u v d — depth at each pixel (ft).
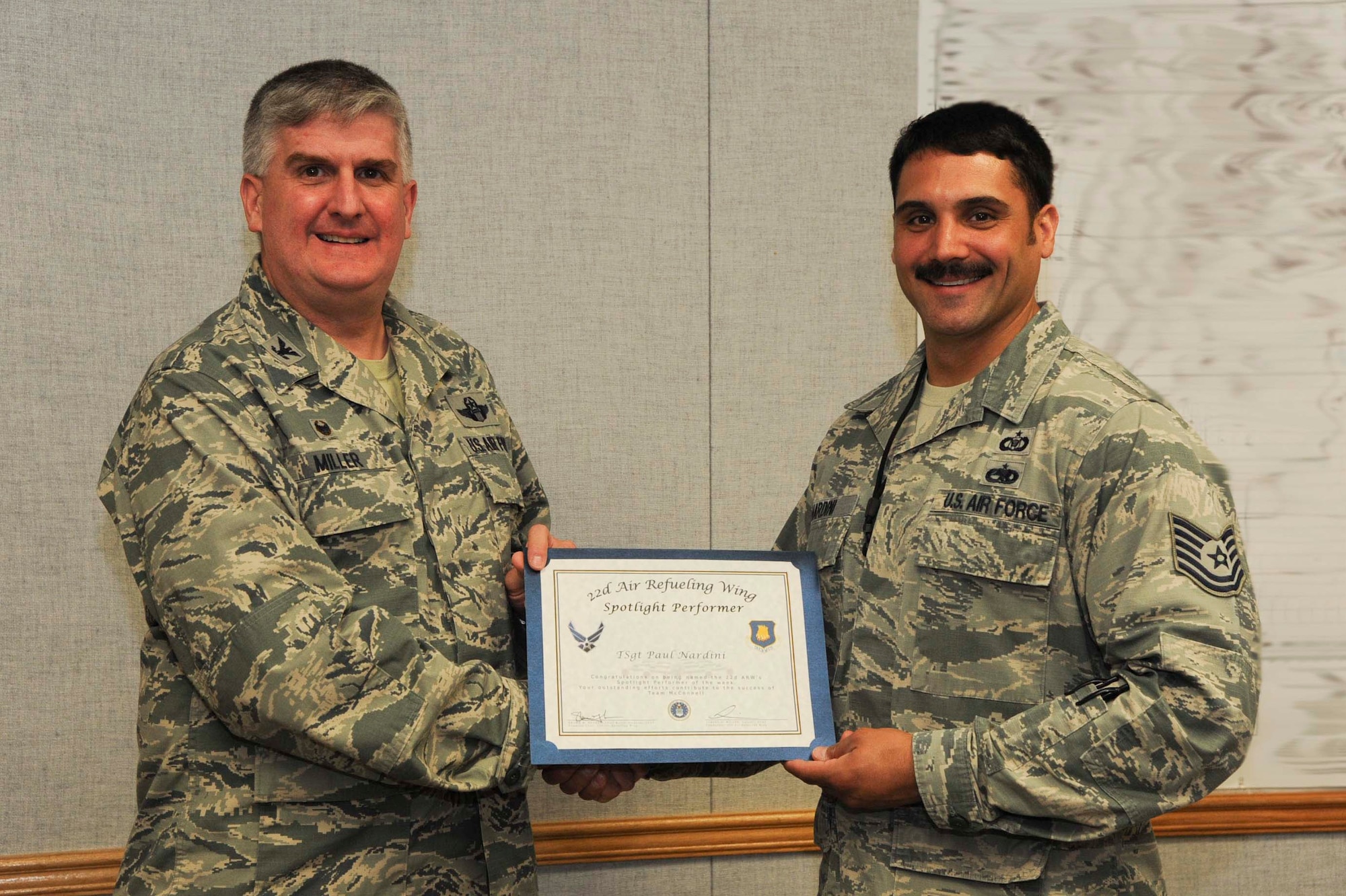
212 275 6.47
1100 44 6.97
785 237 6.96
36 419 6.30
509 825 4.73
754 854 6.94
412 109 6.61
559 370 6.80
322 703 3.96
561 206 6.77
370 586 4.40
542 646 4.58
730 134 6.91
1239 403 7.06
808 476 7.00
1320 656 7.07
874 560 4.50
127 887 4.24
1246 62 7.00
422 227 6.64
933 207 4.44
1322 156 7.05
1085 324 7.01
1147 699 3.74
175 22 6.39
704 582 4.78
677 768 4.99
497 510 4.97
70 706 6.37
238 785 4.21
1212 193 7.02
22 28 6.22
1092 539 4.01
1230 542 3.88
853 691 4.46
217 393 4.32
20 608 6.31
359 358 4.81
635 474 6.88
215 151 6.45
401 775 4.02
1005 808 3.84
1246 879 7.09
